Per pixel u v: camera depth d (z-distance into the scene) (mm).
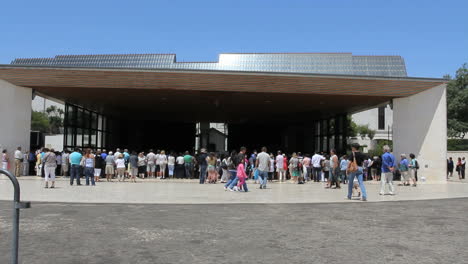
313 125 42312
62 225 8562
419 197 14992
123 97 28859
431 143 24984
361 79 23844
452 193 16859
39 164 24344
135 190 16859
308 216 10102
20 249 6543
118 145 43906
